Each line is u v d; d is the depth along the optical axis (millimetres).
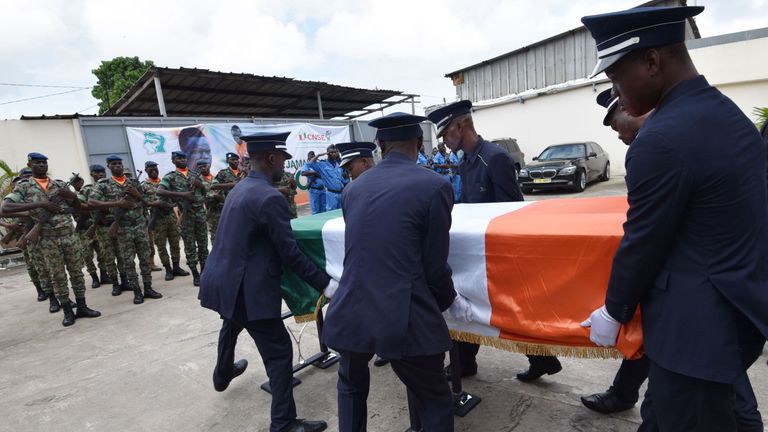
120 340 3748
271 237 2000
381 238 1473
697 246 1013
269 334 2105
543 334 1591
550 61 14922
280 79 11961
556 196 10242
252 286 2016
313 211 7156
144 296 5008
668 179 983
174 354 3352
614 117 1897
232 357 2447
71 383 2998
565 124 14039
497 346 1770
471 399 2281
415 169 1567
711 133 974
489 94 16859
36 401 2783
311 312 2480
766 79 10391
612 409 2076
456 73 17656
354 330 1489
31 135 8320
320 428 2189
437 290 1580
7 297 5641
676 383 1081
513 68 15938
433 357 1537
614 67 1104
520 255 1623
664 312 1071
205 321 4062
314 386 2686
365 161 3871
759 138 1026
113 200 5012
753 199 977
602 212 1793
